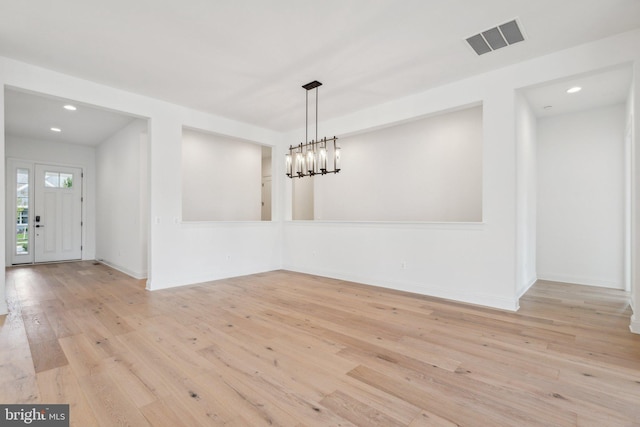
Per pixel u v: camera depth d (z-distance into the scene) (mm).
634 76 2863
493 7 2543
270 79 3842
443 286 4078
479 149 4984
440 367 2234
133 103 4258
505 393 1911
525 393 1911
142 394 1892
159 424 1624
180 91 4215
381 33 2900
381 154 6031
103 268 6367
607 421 1649
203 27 2795
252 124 5727
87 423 1623
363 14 2623
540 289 4562
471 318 3273
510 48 3172
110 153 6688
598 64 3023
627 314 3410
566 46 3143
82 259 7535
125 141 5914
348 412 1729
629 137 4348
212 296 4152
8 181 6637
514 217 3541
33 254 6938
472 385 2002
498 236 3643
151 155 4441
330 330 2938
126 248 5859
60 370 2176
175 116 4699
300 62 3434
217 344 2617
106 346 2570
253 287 4672
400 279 4504
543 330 2938
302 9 2551
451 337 2773
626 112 4375
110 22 2711
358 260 5020
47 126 5891
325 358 2371
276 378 2084
